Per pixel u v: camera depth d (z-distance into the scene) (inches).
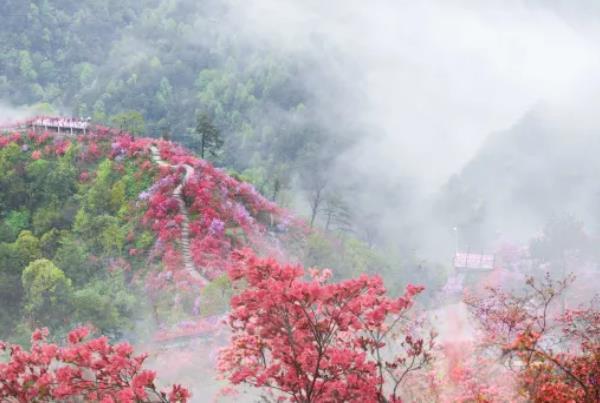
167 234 2913.4
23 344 1820.9
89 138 3956.7
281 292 469.4
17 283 2160.4
